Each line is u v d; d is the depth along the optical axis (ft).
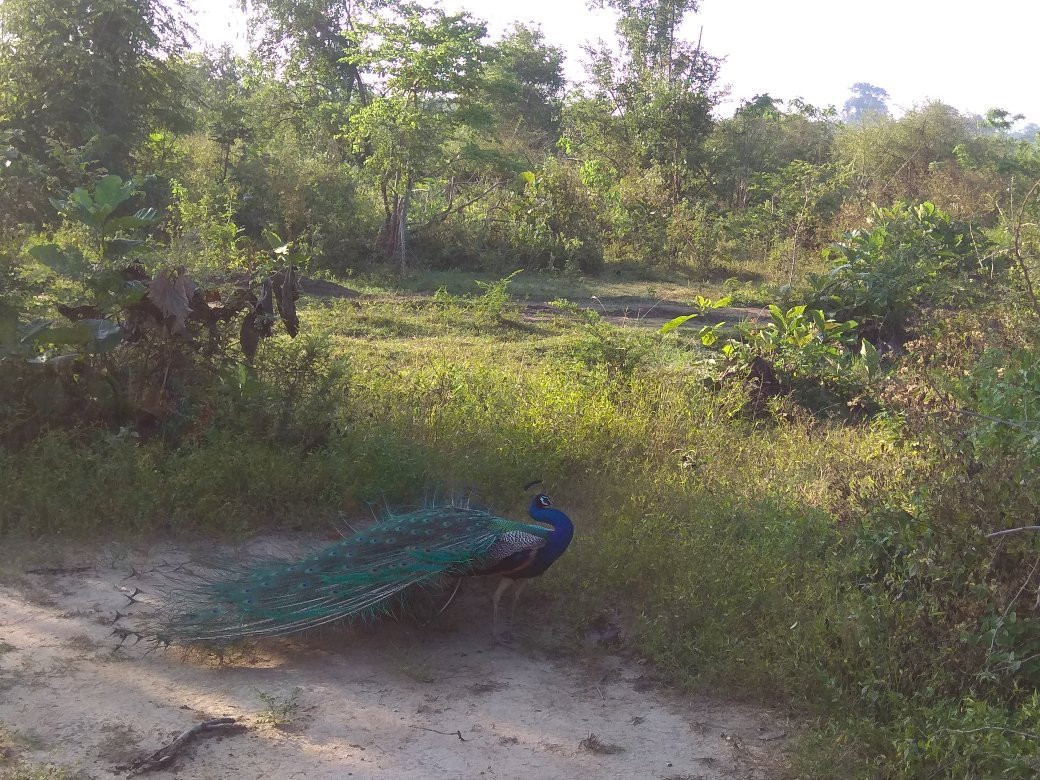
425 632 16.89
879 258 42.11
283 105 99.30
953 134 114.62
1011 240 29.76
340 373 23.94
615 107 101.04
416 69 63.10
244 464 21.20
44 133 56.24
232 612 14.76
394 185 65.67
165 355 22.81
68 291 23.26
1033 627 14.46
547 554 16.10
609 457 24.36
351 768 12.73
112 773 12.14
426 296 55.67
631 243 76.59
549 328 46.21
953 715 13.12
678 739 13.97
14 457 20.45
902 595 16.01
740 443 26.37
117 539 19.20
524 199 73.46
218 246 46.96
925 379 20.63
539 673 15.79
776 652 15.56
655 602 17.31
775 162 114.52
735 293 61.67
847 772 12.87
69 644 15.37
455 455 23.11
